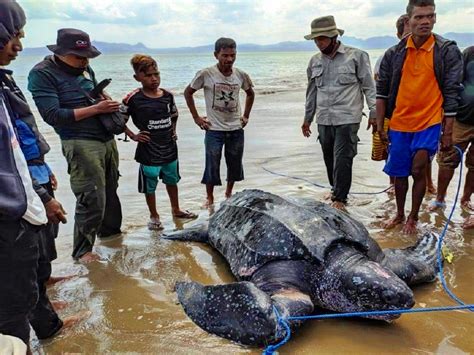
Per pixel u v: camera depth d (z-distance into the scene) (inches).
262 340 116.0
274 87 920.9
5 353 75.5
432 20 173.2
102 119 168.7
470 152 209.8
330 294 135.0
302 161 317.7
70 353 117.7
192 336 123.5
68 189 256.1
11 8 96.3
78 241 176.1
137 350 118.1
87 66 176.1
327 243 139.6
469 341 119.0
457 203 226.4
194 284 140.9
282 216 155.7
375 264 133.5
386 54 190.9
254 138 395.9
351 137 223.1
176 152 212.8
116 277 160.9
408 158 189.2
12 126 100.4
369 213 219.1
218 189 263.1
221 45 224.2
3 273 94.1
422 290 147.6
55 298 146.6
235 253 159.5
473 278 153.1
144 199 245.3
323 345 120.0
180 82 986.1
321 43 217.8
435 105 180.9
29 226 96.9
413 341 120.3
